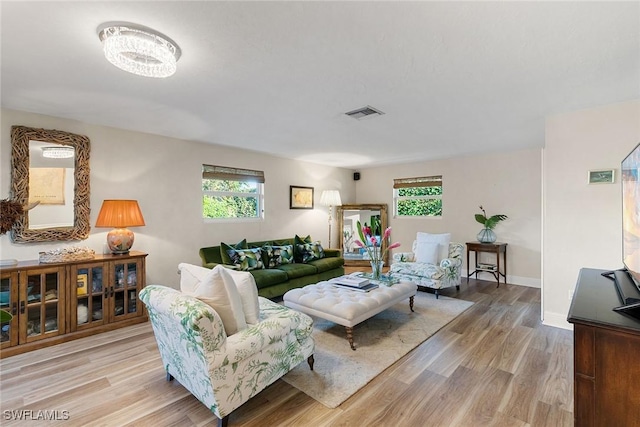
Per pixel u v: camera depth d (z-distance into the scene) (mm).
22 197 2797
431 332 2939
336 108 2773
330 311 2650
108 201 3094
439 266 4336
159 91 2367
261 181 4957
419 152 4906
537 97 2525
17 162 2777
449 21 1492
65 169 3049
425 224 5902
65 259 2744
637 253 1508
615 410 1142
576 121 2863
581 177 2852
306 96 2480
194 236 4086
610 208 2719
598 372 1171
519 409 1799
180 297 1693
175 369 1929
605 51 1775
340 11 1413
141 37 1571
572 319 1204
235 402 1649
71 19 1461
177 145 3914
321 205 6102
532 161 4707
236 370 1645
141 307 3203
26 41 1655
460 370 2242
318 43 1695
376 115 2980
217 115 2969
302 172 5711
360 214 6543
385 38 1645
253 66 1967
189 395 1946
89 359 2414
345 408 1824
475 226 5277
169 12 1415
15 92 2377
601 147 2746
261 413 1777
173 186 3875
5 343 2445
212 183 4379
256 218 4934
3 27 1520
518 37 1632
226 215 4559
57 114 2924
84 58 1854
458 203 5465
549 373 2186
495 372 2209
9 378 2137
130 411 1788
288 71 2039
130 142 3500
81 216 3129
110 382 2090
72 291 2773
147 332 2955
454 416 1744
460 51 1782
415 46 1727
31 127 2855
